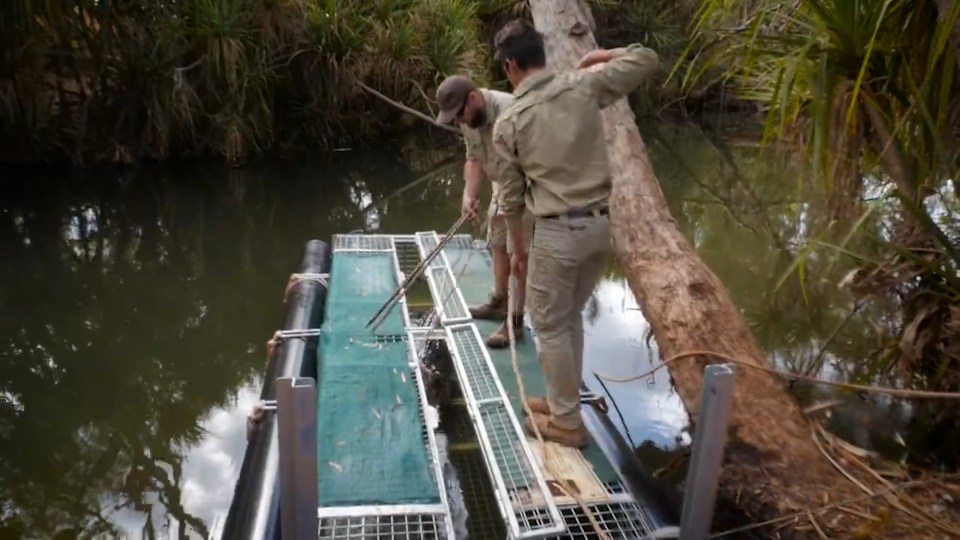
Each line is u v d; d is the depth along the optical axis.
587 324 4.75
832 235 3.99
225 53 8.58
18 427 3.66
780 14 3.27
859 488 2.52
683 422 3.55
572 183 2.44
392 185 9.08
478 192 3.51
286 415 1.82
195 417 3.82
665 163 10.54
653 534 2.32
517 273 3.45
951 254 2.94
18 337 4.70
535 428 2.71
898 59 2.92
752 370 2.97
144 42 8.34
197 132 9.05
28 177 8.04
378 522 2.37
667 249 3.76
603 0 12.46
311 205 8.05
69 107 8.38
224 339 4.78
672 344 3.25
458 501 2.87
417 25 10.41
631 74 2.52
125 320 5.05
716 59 3.47
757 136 12.20
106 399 3.98
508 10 12.08
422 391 3.14
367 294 4.23
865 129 3.21
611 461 2.69
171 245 6.67
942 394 2.25
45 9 7.50
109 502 3.09
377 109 10.42
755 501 2.53
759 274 5.62
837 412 3.46
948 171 2.97
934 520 2.36
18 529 2.89
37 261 6.09
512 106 2.51
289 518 1.92
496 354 3.46
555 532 2.30
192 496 3.15
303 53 9.65
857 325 4.45
